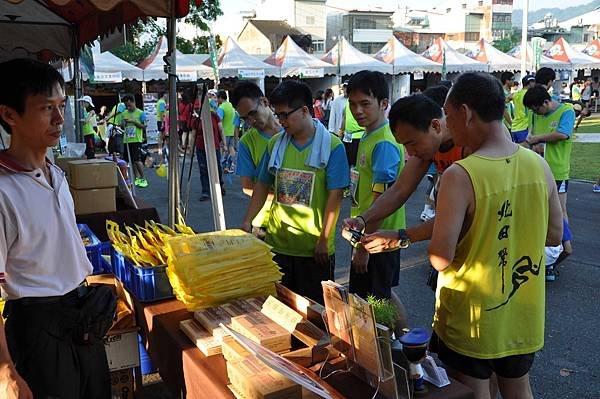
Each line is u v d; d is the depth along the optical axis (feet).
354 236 7.35
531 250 6.33
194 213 25.85
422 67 75.82
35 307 6.20
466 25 238.27
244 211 26.35
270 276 7.82
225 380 5.75
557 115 17.48
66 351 6.36
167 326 7.16
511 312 6.39
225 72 62.03
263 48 156.15
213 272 7.36
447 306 6.57
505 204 6.06
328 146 9.57
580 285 16.07
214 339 6.48
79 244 6.69
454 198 5.96
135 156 34.24
